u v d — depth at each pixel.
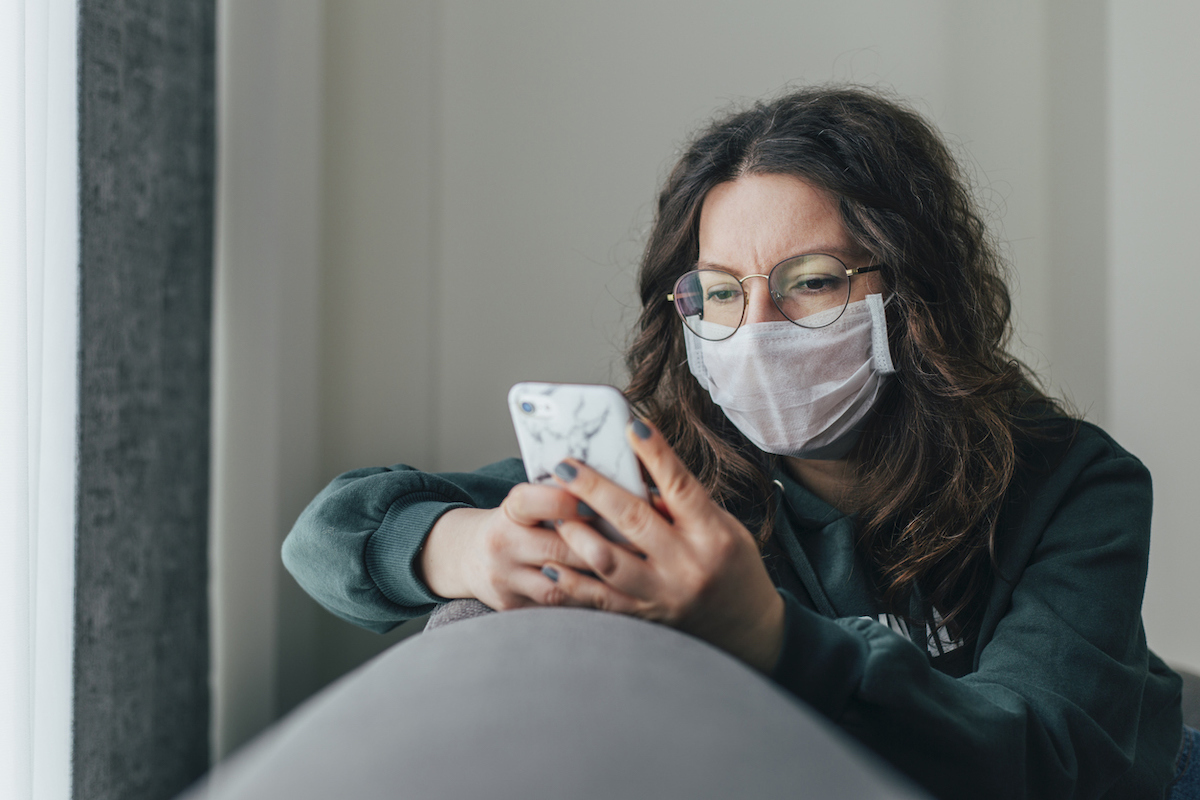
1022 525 0.93
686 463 1.14
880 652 0.54
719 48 2.31
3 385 1.14
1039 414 1.05
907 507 0.97
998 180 2.42
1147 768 0.86
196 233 1.65
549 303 2.25
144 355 1.50
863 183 0.94
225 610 1.85
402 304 2.14
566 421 0.54
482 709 0.31
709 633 0.52
